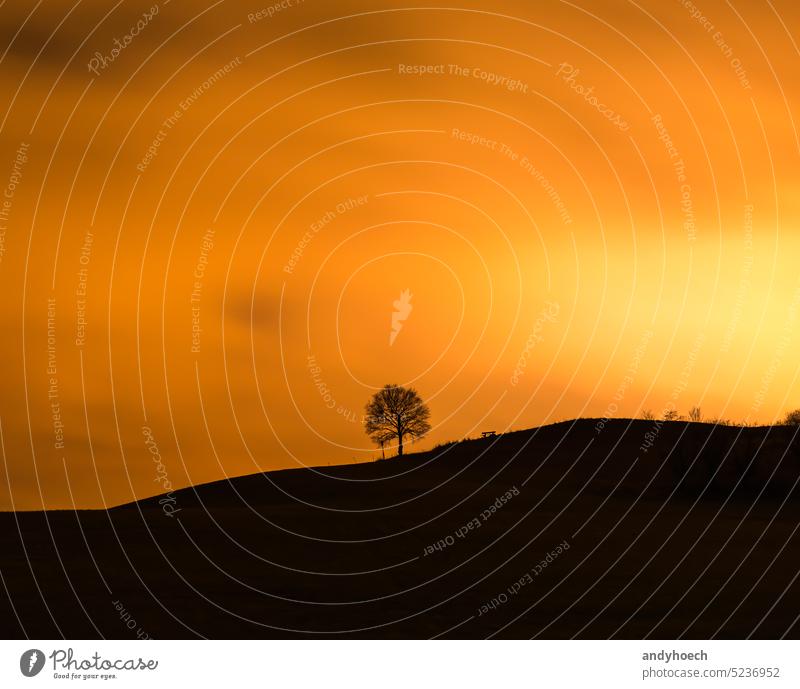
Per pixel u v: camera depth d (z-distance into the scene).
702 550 34.78
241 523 39.53
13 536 35.62
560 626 25.52
